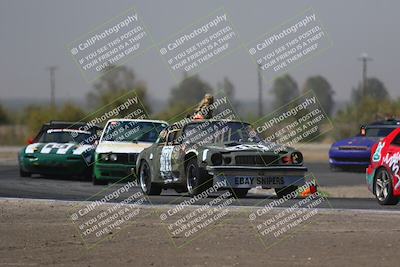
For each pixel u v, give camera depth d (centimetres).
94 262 3681
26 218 4809
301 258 3706
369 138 10019
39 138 8762
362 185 8125
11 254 3847
